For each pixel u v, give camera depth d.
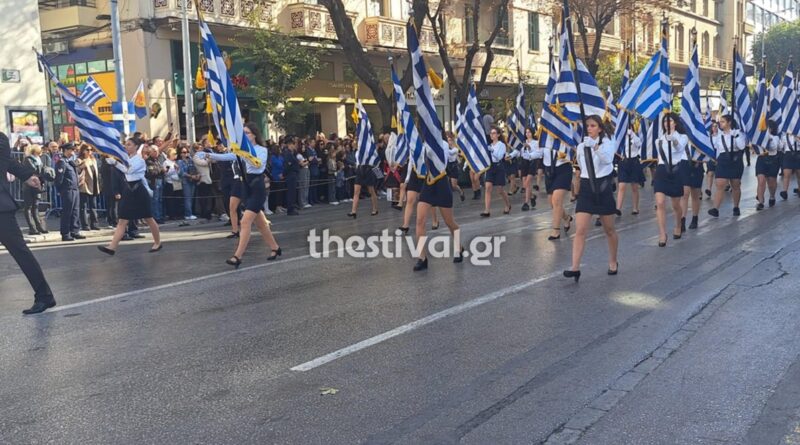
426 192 9.41
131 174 11.29
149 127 22.20
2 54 19.19
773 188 15.57
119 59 17.02
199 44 23.50
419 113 9.33
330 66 28.30
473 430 4.35
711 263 9.34
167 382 5.25
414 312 7.12
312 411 4.66
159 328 6.73
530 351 5.82
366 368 5.48
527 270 9.19
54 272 10.03
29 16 19.67
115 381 5.29
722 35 65.62
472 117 14.39
